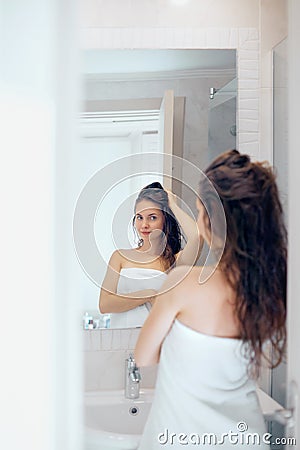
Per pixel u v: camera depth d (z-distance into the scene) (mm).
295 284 1275
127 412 1258
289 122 1299
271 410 1274
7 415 1203
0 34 1214
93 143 1266
